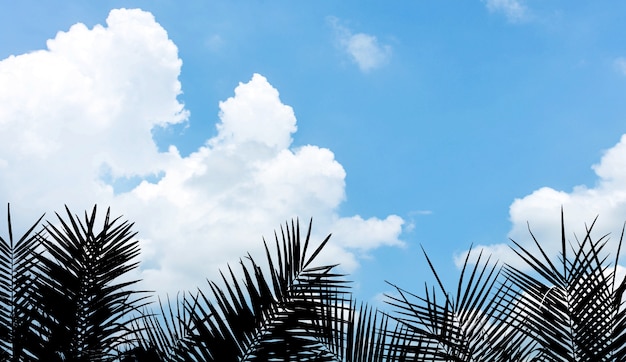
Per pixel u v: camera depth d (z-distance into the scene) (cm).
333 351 245
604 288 246
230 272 248
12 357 247
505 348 243
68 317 260
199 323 240
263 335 243
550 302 251
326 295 253
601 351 232
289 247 256
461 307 249
